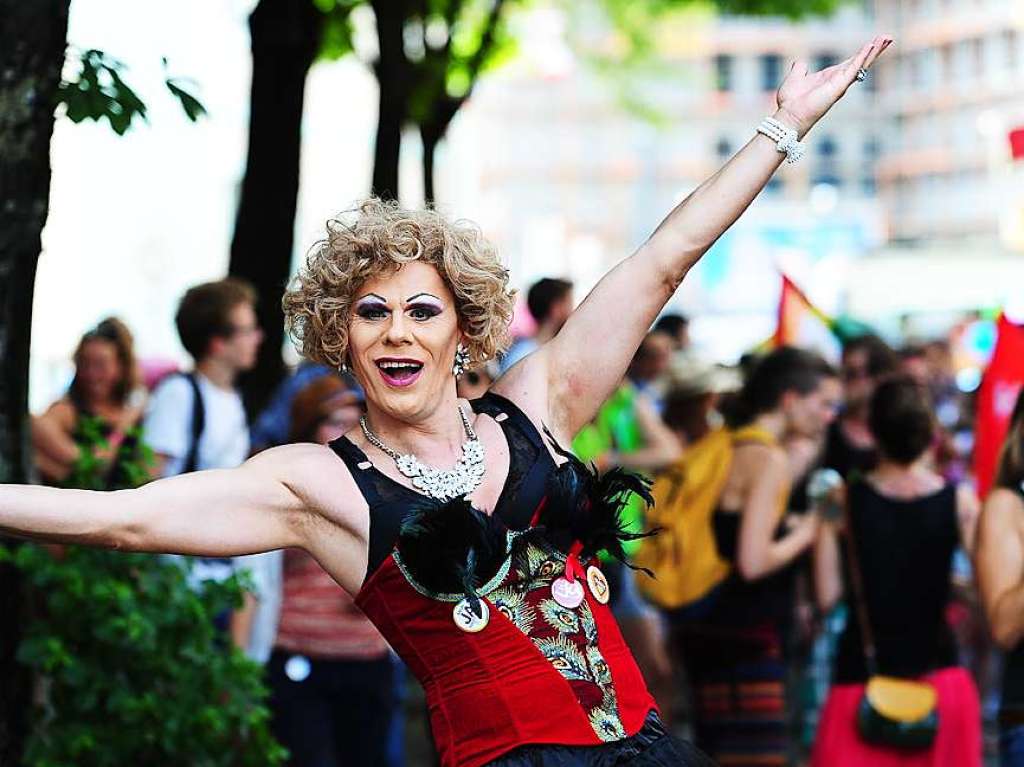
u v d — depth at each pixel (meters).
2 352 5.29
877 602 7.46
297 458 3.94
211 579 6.42
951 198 83.75
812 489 9.17
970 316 22.56
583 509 3.99
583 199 85.69
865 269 32.66
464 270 3.96
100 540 3.73
